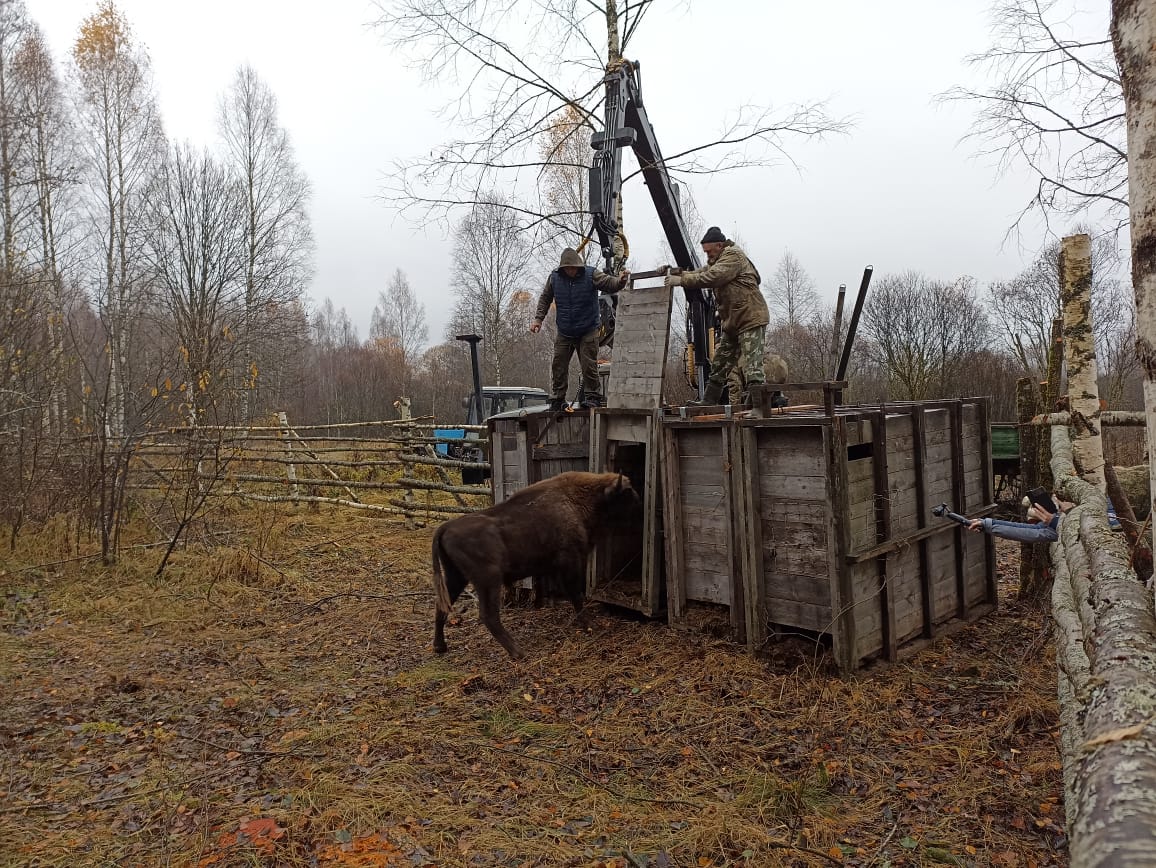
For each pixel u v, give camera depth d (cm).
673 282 658
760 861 324
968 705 477
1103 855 123
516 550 600
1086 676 248
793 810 363
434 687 538
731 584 569
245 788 397
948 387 2244
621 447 721
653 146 911
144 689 541
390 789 387
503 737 454
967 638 622
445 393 3788
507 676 551
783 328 3281
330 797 379
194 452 927
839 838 342
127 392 949
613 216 827
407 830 352
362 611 726
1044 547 710
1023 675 520
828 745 429
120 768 422
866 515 537
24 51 1933
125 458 905
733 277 681
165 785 400
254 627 691
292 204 2602
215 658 605
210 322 1012
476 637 646
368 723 475
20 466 939
